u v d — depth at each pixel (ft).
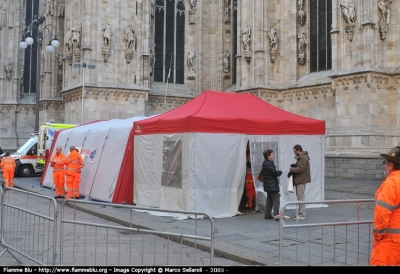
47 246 32.63
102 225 29.09
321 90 110.63
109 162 66.44
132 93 125.49
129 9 126.93
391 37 96.84
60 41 164.14
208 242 37.52
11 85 170.30
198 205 51.78
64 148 82.38
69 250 34.32
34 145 113.29
